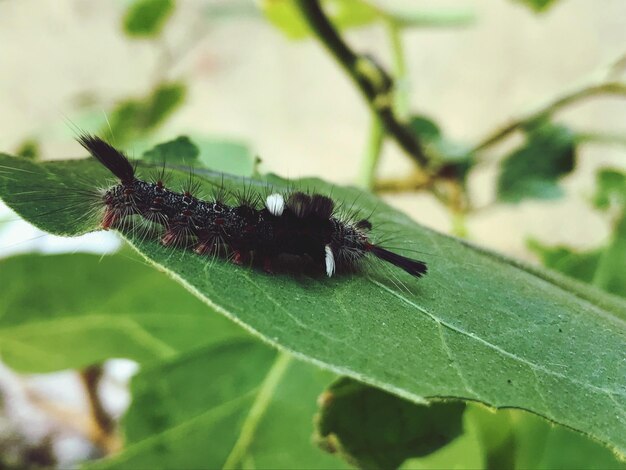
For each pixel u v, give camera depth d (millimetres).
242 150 96
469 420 69
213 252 61
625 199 112
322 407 64
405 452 65
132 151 107
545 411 47
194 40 213
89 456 127
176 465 72
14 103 217
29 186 60
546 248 111
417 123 123
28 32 217
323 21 102
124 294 86
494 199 117
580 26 224
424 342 51
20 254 82
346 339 49
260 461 73
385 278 62
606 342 58
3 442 127
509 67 237
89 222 59
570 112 231
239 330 89
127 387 75
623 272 102
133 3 130
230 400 75
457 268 67
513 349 53
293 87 257
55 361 88
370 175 115
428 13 123
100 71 221
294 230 63
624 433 47
